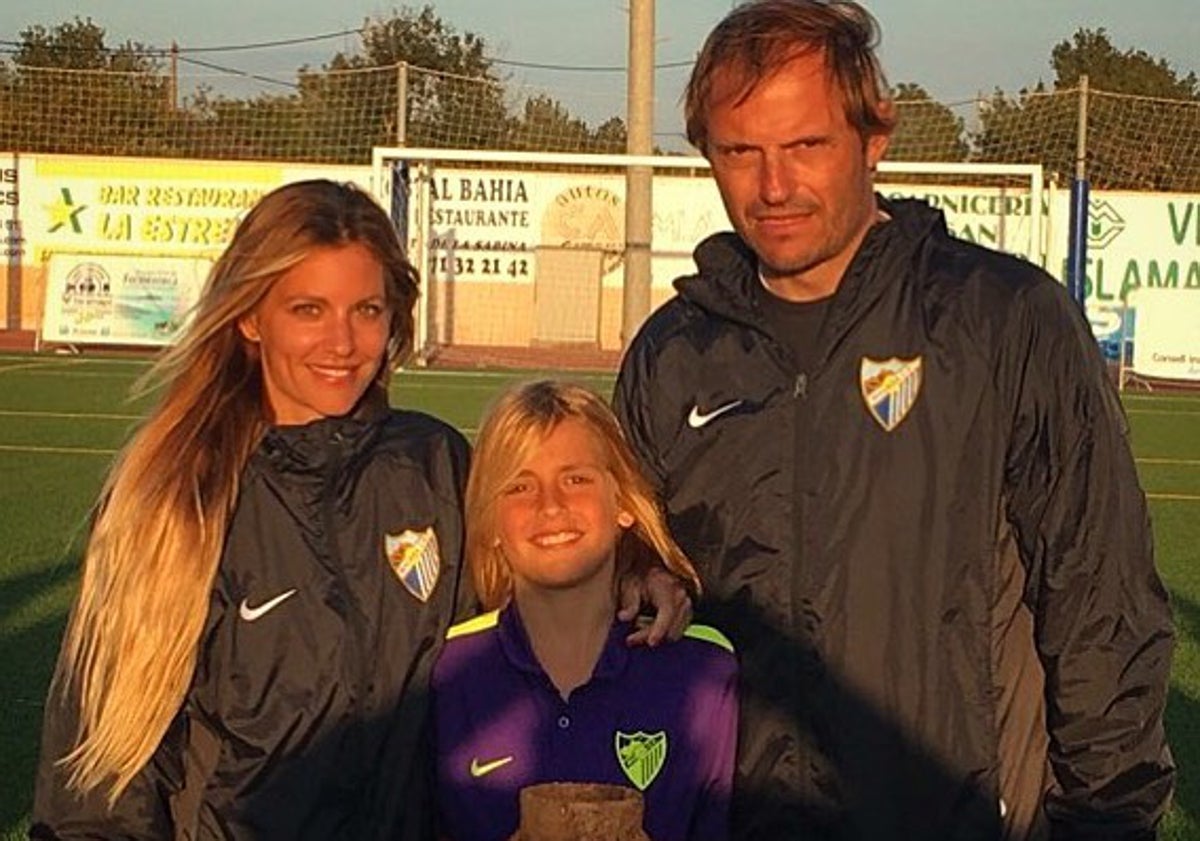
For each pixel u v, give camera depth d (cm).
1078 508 283
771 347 301
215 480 302
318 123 3584
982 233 2592
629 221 1384
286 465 306
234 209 3016
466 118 3569
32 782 594
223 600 301
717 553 305
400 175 2342
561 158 1919
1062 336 287
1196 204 2888
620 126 3572
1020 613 296
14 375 2286
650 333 319
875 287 294
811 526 294
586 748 309
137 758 293
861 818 292
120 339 2641
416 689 309
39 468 1446
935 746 289
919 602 289
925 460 289
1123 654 282
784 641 297
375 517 309
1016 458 288
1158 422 2078
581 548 307
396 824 308
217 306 309
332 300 308
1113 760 282
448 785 312
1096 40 5234
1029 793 296
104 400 1989
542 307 2961
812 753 296
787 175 286
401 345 326
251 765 300
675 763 308
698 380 307
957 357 289
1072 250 2220
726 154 293
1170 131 3359
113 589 297
